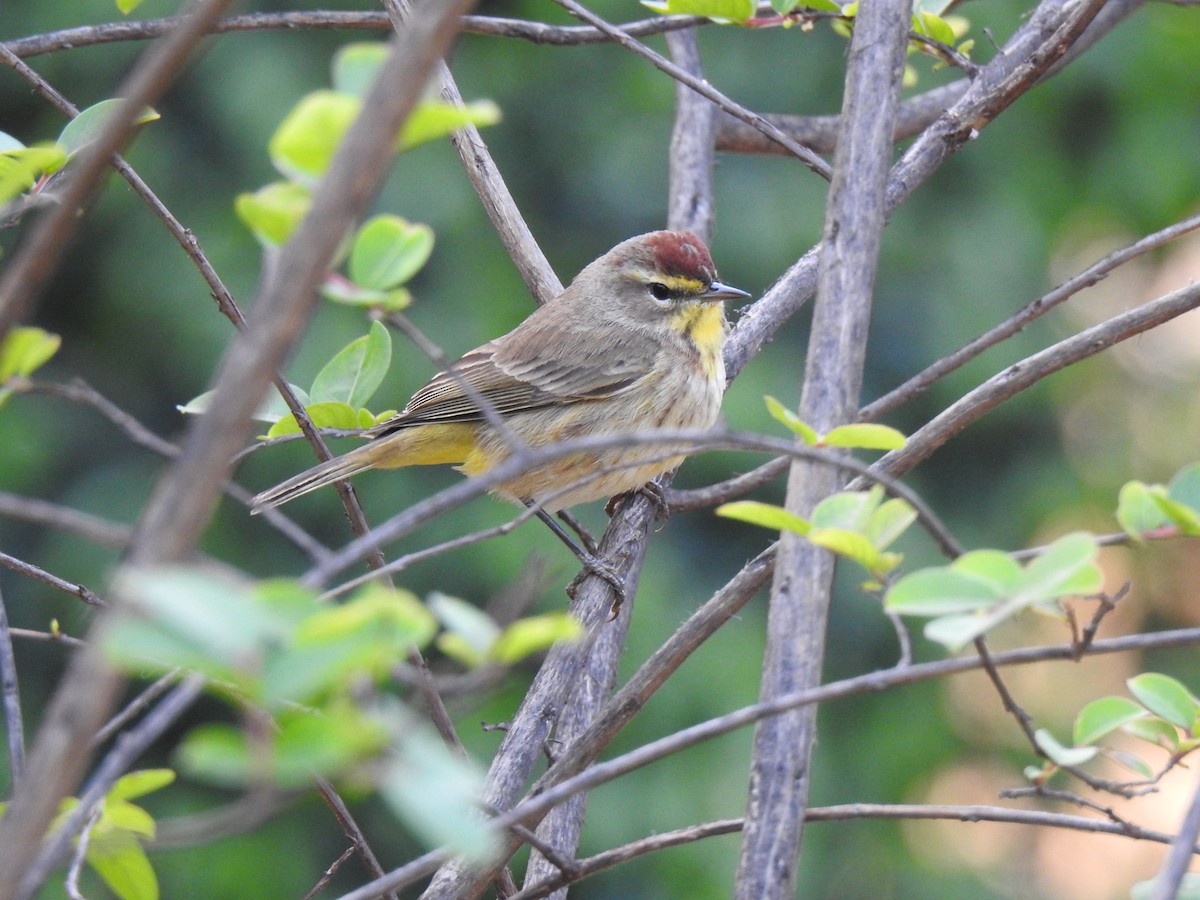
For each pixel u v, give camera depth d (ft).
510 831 17.71
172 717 11.80
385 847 56.95
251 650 9.63
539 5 63.98
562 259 64.75
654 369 35.53
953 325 63.72
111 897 39.60
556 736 25.14
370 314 14.44
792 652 15.30
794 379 58.95
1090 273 21.79
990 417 66.69
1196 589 69.51
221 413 10.19
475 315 59.82
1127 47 65.21
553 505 30.63
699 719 56.65
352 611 9.82
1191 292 20.40
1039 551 15.20
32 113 60.44
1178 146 65.92
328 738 9.92
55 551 57.88
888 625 63.10
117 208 58.90
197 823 11.85
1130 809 61.67
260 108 58.65
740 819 18.03
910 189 26.23
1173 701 16.28
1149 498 14.69
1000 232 64.69
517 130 64.49
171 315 58.80
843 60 62.75
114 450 60.80
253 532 58.59
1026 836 64.95
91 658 10.18
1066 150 67.46
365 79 11.37
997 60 27.17
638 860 55.67
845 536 13.94
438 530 57.52
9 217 17.90
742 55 63.41
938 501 67.31
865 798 63.36
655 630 58.18
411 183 60.44
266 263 12.03
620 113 64.90
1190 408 68.85
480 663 11.05
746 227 61.93
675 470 32.07
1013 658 13.51
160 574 9.65
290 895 55.88
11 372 13.79
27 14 58.44
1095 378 69.51
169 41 11.17
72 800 16.30
